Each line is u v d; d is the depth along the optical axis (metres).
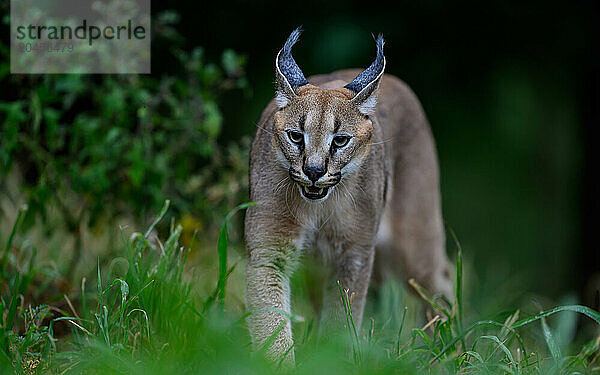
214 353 7.53
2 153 10.38
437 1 17.20
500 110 18.48
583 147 16.09
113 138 10.53
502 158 19.00
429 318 10.48
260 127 9.25
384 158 9.65
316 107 8.11
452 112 18.50
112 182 11.22
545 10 17.41
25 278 9.36
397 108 10.77
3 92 12.09
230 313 9.37
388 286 11.02
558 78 18.20
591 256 15.87
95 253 11.49
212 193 11.72
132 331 8.14
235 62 11.74
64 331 9.28
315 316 10.12
